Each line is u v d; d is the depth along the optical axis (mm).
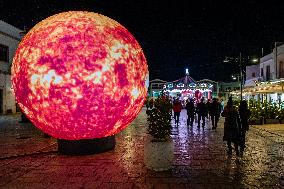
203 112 18594
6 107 33406
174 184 6660
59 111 8289
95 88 8180
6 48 33656
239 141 9852
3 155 9844
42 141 12906
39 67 8227
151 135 8367
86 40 8281
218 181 6879
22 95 8664
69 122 8445
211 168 8016
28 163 8703
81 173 7582
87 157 9367
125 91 8531
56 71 8094
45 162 8797
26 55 8516
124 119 8977
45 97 8258
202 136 14477
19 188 6492
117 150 10461
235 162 8695
